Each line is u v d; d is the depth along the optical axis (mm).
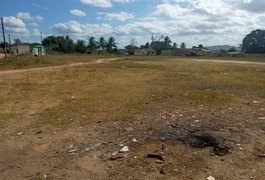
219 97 10203
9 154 5914
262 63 34281
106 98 10641
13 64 32188
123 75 18984
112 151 5695
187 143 5840
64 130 7062
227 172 4738
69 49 94750
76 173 4992
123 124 7223
